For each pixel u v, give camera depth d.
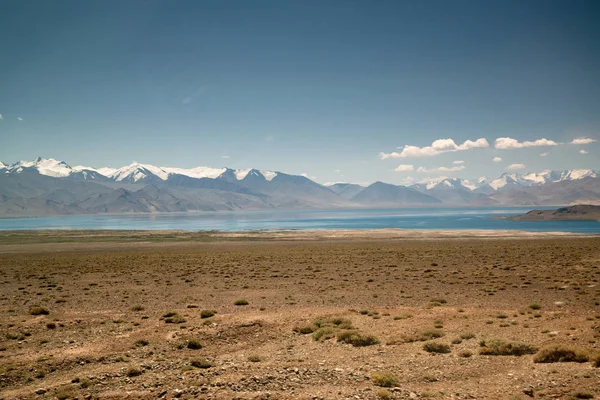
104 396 15.90
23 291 45.91
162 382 17.23
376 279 52.62
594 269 56.81
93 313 34.38
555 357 18.45
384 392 14.88
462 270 59.88
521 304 35.03
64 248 119.81
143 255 91.12
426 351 21.17
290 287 47.66
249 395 15.12
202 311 32.75
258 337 25.69
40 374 19.00
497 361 18.92
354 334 24.03
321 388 15.91
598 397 14.12
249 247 113.19
